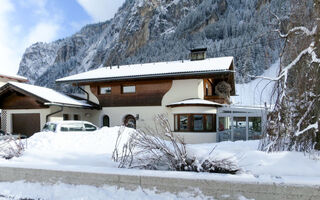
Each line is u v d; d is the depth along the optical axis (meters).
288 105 5.11
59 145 7.02
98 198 4.34
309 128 4.51
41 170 4.99
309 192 3.47
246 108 14.41
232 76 18.03
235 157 4.70
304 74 5.00
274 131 5.29
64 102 14.20
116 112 16.66
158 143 5.21
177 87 15.38
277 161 4.46
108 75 16.88
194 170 4.68
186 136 14.30
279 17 5.94
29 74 197.00
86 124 11.62
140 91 16.17
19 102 14.88
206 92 17.86
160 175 4.18
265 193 3.65
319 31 4.83
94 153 6.15
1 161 5.90
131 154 5.30
